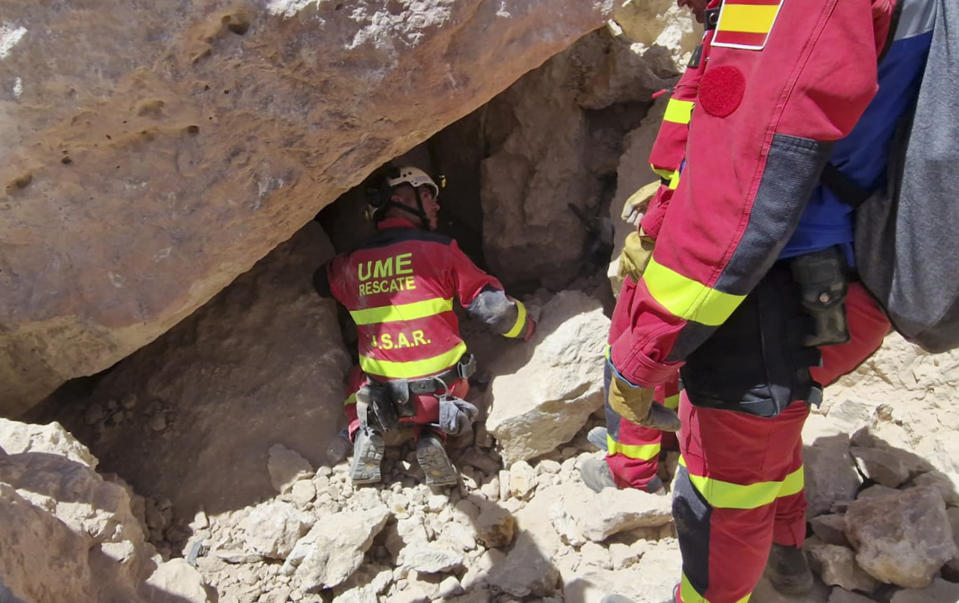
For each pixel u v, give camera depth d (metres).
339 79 2.58
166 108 2.51
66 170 2.55
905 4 1.67
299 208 2.85
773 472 2.14
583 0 2.82
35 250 2.65
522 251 3.96
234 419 3.35
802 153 1.62
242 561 2.93
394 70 2.60
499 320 3.32
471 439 3.44
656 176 3.50
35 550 2.18
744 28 1.65
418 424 3.34
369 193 3.52
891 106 1.76
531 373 3.32
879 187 1.84
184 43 2.40
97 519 2.49
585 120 3.87
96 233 2.66
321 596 2.84
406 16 2.54
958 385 3.18
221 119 2.57
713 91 1.70
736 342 1.99
